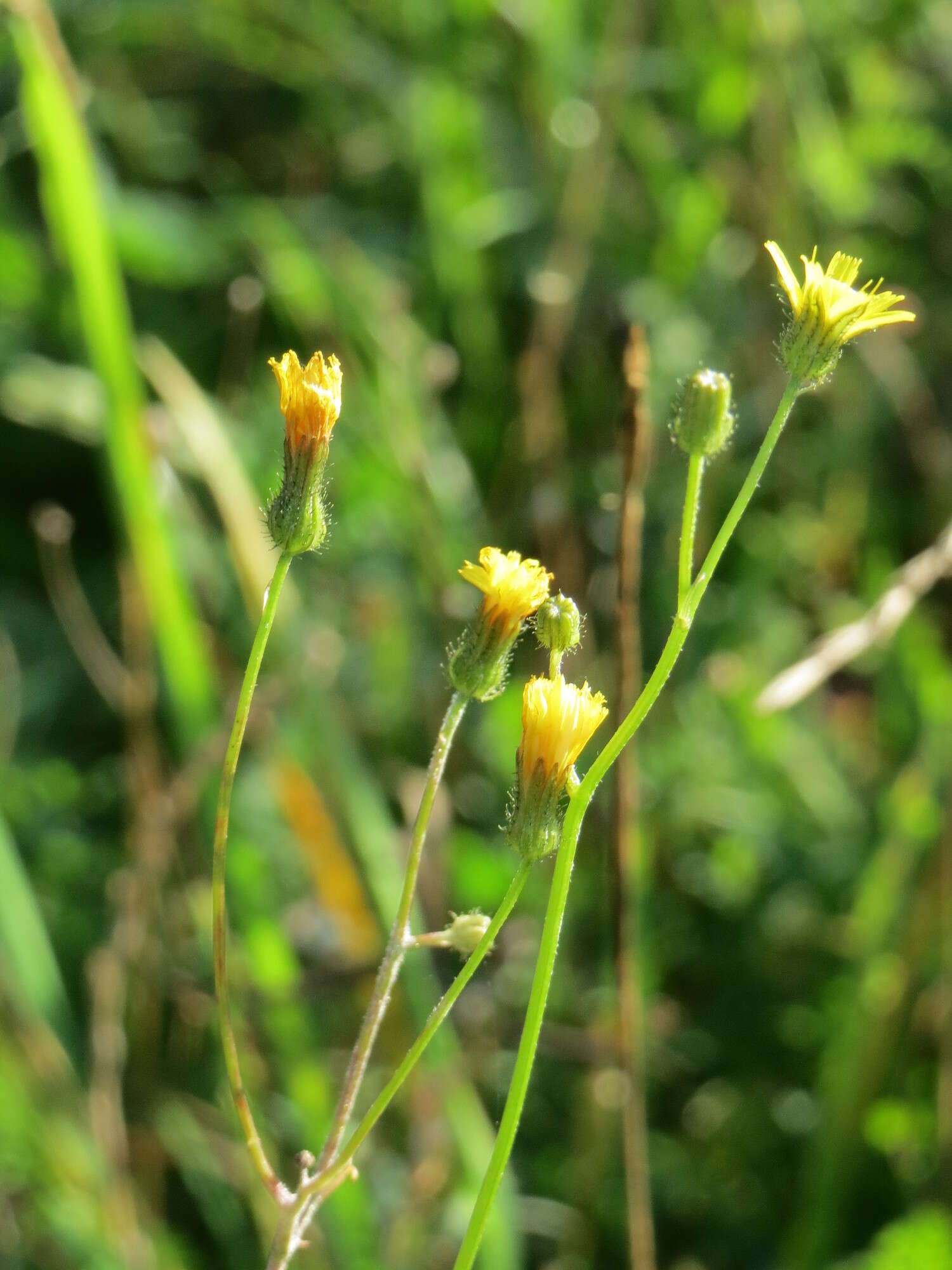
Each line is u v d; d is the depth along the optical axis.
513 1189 0.30
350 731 0.35
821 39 0.49
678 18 0.49
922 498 0.45
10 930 0.30
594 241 0.45
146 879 0.31
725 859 0.36
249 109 0.52
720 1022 0.36
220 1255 0.33
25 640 0.42
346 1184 0.28
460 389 0.45
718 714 0.38
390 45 0.48
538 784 0.17
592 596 0.39
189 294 0.46
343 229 0.47
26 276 0.42
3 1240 0.31
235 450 0.39
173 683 0.32
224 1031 0.18
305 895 0.35
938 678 0.38
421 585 0.39
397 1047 0.33
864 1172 0.34
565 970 0.35
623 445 0.25
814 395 0.44
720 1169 0.34
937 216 0.48
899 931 0.34
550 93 0.47
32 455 0.45
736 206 0.46
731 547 0.42
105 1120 0.30
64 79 0.30
